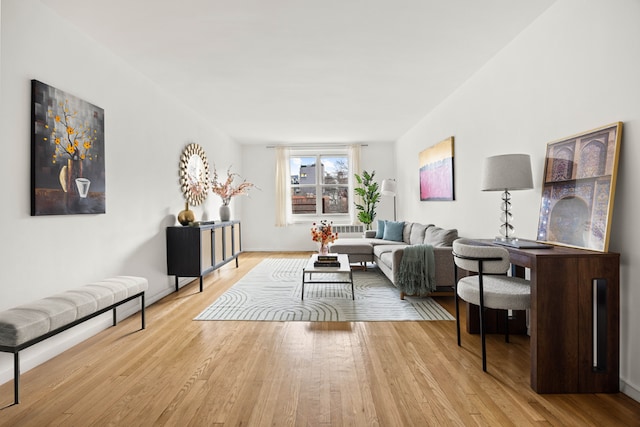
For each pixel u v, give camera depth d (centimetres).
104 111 316
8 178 222
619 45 202
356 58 348
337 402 191
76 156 278
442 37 307
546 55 267
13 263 226
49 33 254
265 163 813
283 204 802
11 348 190
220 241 511
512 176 256
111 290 268
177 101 473
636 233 193
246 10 260
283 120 593
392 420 175
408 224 599
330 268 395
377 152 807
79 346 271
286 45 318
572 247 229
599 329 206
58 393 202
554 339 200
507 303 215
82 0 245
